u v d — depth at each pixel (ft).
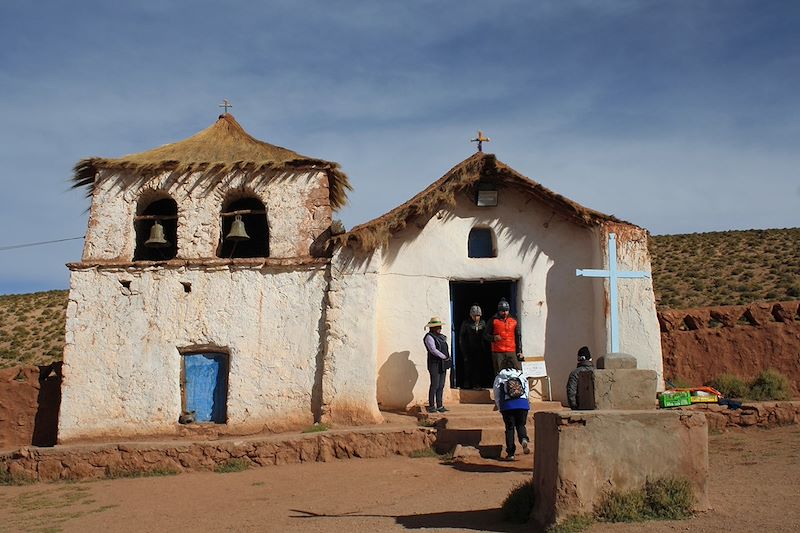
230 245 63.00
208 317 55.52
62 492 45.29
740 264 147.84
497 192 57.67
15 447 57.00
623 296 54.39
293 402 54.13
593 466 26.48
